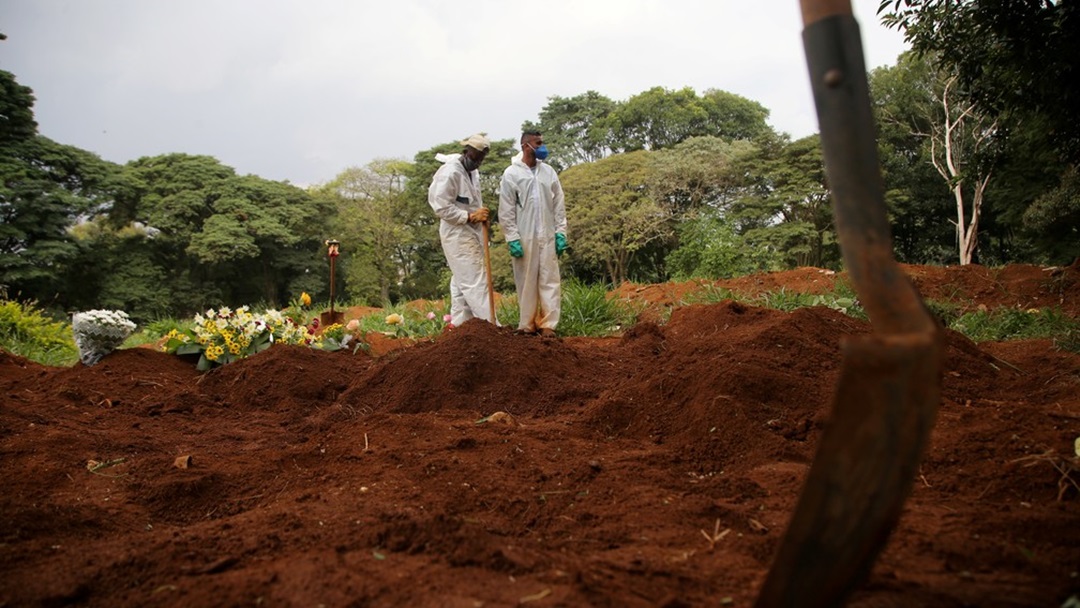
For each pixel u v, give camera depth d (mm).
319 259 50031
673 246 41625
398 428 4570
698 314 7781
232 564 2547
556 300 8805
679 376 4746
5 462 4195
